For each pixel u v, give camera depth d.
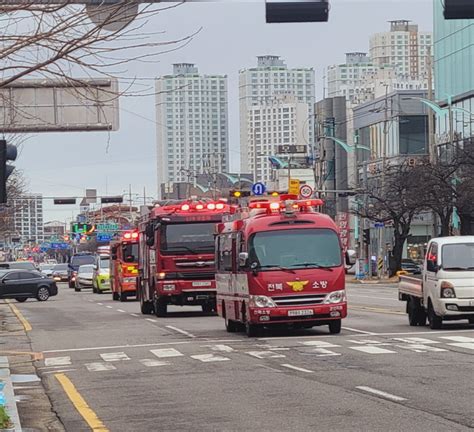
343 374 19.91
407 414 14.75
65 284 120.88
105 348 28.25
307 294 29.45
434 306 30.30
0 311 54.91
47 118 20.16
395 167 91.38
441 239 30.73
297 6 16.67
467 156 74.06
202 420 15.01
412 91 110.38
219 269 34.50
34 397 18.86
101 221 188.00
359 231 113.31
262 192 60.41
